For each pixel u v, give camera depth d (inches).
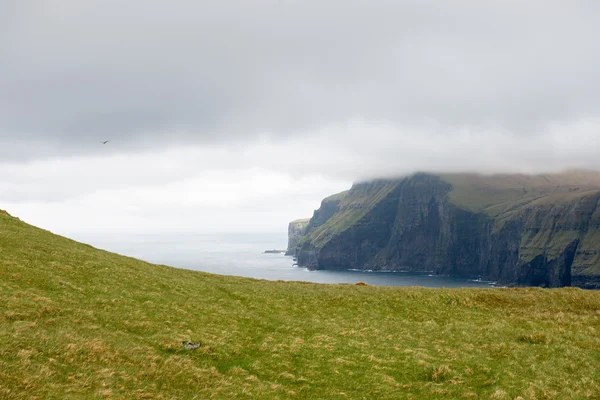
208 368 941.8
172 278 1857.8
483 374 1003.9
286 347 1143.0
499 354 1128.8
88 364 810.2
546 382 943.0
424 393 908.6
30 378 685.3
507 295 1787.6
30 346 804.0
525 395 882.1
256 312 1486.2
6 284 1149.7
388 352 1143.0
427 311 1588.3
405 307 1644.9
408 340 1257.4
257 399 820.6
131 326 1094.4
